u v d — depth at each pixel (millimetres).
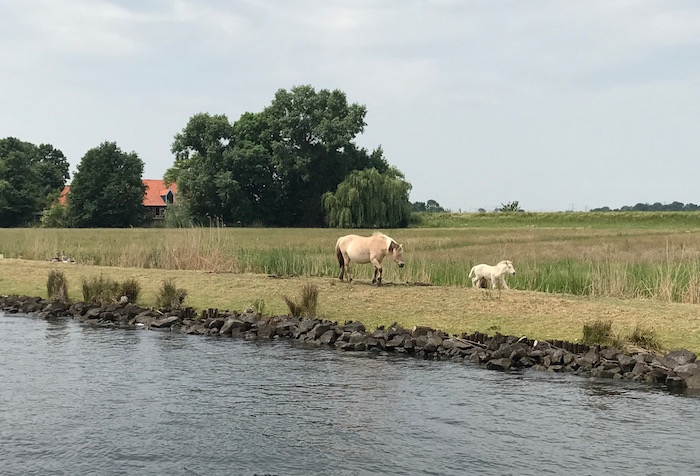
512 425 10547
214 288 23359
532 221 112688
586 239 54250
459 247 44938
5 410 11180
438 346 15742
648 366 13781
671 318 17453
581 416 11016
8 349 16156
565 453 9375
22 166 122750
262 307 20281
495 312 18766
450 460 9094
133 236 58031
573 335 16594
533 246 45000
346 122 105812
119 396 12055
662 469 8836
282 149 104625
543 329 17203
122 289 22625
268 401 11781
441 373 13891
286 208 112562
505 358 14656
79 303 21938
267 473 8641
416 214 109938
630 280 22344
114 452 9320
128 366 14406
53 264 29641
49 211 117562
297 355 15594
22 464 8875
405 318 18781
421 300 20312
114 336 17953
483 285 23719
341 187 99562
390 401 11828
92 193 111750
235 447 9539
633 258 31125
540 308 18859
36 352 15820
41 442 9695
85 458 9102
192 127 105438
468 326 17812
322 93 110438
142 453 9297
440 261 30969
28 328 19125
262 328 18016
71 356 15391
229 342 17203
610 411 11297
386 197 99375
